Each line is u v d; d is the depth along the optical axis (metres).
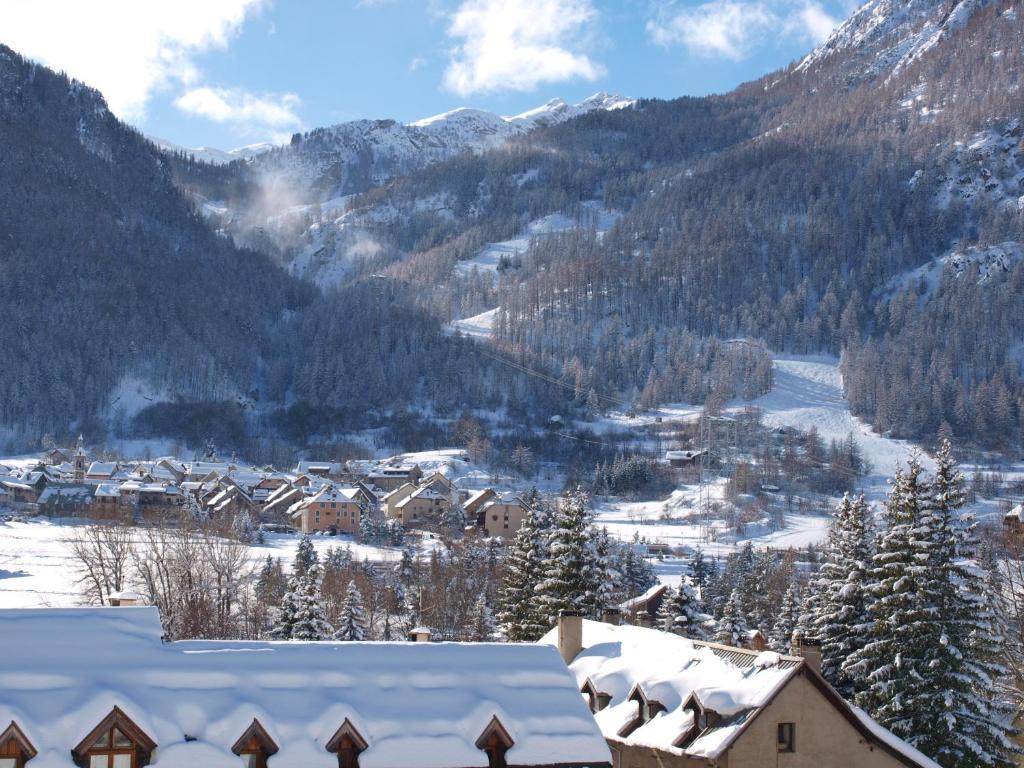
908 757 44.06
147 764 31.12
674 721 44.25
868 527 67.31
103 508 178.62
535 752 35.03
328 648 37.72
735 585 117.62
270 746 32.88
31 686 31.62
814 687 43.25
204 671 34.38
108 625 35.53
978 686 56.72
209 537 112.88
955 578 57.66
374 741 33.84
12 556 134.25
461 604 106.88
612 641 51.91
